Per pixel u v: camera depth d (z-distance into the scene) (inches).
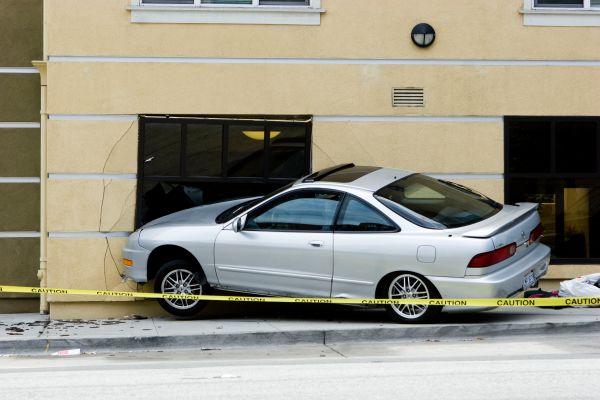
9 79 631.8
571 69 598.2
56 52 582.9
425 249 480.4
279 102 591.5
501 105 595.2
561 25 597.6
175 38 587.5
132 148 584.4
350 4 593.9
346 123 593.0
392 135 593.6
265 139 592.7
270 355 450.9
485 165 594.2
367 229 496.4
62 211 580.1
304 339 482.3
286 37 591.8
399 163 593.0
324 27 592.7
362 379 369.1
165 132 589.3
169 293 528.4
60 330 515.8
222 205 554.9
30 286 631.2
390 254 486.9
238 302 581.0
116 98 584.4
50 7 583.2
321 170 563.5
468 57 595.8
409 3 594.9
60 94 582.2
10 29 633.0
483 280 472.1
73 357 462.3
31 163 631.8
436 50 594.6
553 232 594.6
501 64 596.4
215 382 369.4
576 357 414.6
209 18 588.7
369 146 593.0
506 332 482.6
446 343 468.8
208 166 590.2
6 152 630.5
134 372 402.3
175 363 430.9
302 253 503.2
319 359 431.8
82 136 582.9
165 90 586.9
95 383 373.7
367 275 492.4
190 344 480.1
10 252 629.9
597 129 597.6
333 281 499.2
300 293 507.2
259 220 517.3
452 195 517.3
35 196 631.8
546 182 596.4
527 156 596.4
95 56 584.4
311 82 592.7
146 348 479.5
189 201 589.3
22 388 364.8
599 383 351.9
